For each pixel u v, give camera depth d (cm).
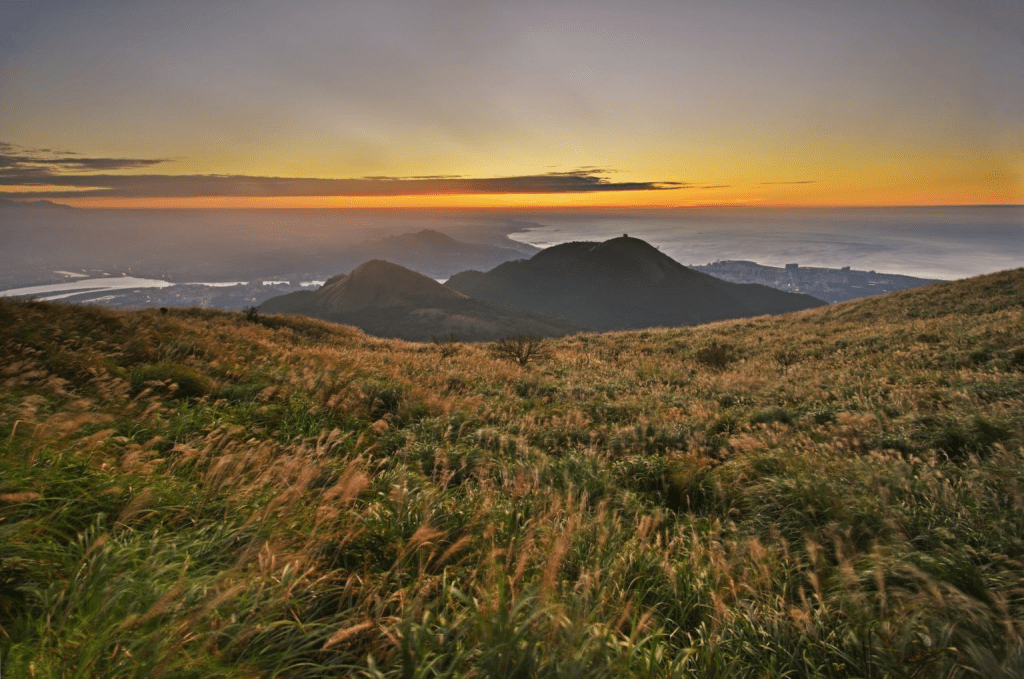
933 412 966
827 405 1191
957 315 2605
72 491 345
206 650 234
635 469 706
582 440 919
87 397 657
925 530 470
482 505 480
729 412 1165
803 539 474
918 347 1803
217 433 577
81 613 234
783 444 828
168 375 836
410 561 364
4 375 621
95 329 1130
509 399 1263
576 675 244
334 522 387
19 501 305
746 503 599
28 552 269
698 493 646
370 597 294
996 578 382
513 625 264
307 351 1530
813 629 317
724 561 400
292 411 818
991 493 538
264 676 239
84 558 265
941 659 288
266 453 532
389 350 2336
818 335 2645
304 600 292
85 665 205
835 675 298
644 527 429
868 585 382
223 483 421
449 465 668
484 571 346
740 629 326
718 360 2162
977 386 1133
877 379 1377
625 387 1573
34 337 888
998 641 301
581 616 291
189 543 324
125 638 222
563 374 1892
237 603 261
